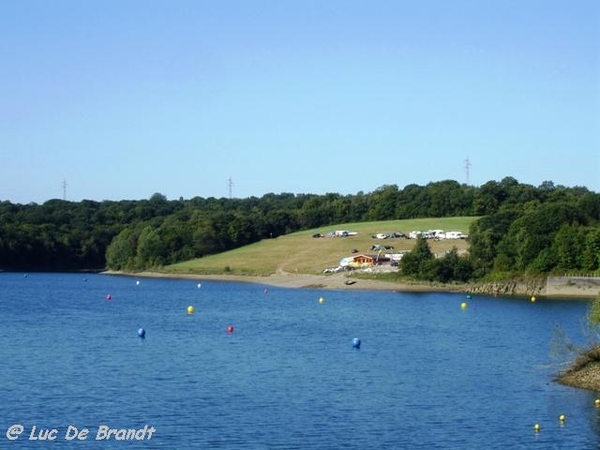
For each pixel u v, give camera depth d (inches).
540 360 4200.3
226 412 3009.4
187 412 3004.4
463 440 2691.9
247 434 2736.2
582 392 3358.8
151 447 2600.9
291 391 3361.2
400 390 3395.7
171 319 6402.6
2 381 3518.7
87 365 3937.0
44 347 4571.9
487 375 3737.7
